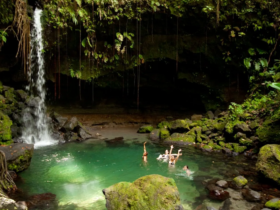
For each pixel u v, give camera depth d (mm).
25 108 10297
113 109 14125
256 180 6141
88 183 6062
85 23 10898
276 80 9875
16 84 11891
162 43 12000
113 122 13523
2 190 5273
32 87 11961
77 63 11961
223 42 11547
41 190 5645
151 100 14367
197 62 12438
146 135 11406
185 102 14367
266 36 11109
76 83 12797
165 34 11836
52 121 10953
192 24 11312
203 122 10914
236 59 11930
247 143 8453
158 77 13336
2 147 6758
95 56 11719
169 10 10906
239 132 8812
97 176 6523
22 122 9891
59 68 11680
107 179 6320
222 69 12352
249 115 9398
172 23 11422
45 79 11977
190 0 10664
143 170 6941
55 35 11047
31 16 10320
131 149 9102
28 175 6543
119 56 12133
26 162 6836
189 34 11695
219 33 11445
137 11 11008
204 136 9789
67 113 13375
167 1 10820
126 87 13578
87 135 10922
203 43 11797
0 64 10906
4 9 9352
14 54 10891
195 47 11898
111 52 12008
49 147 9344
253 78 11328
